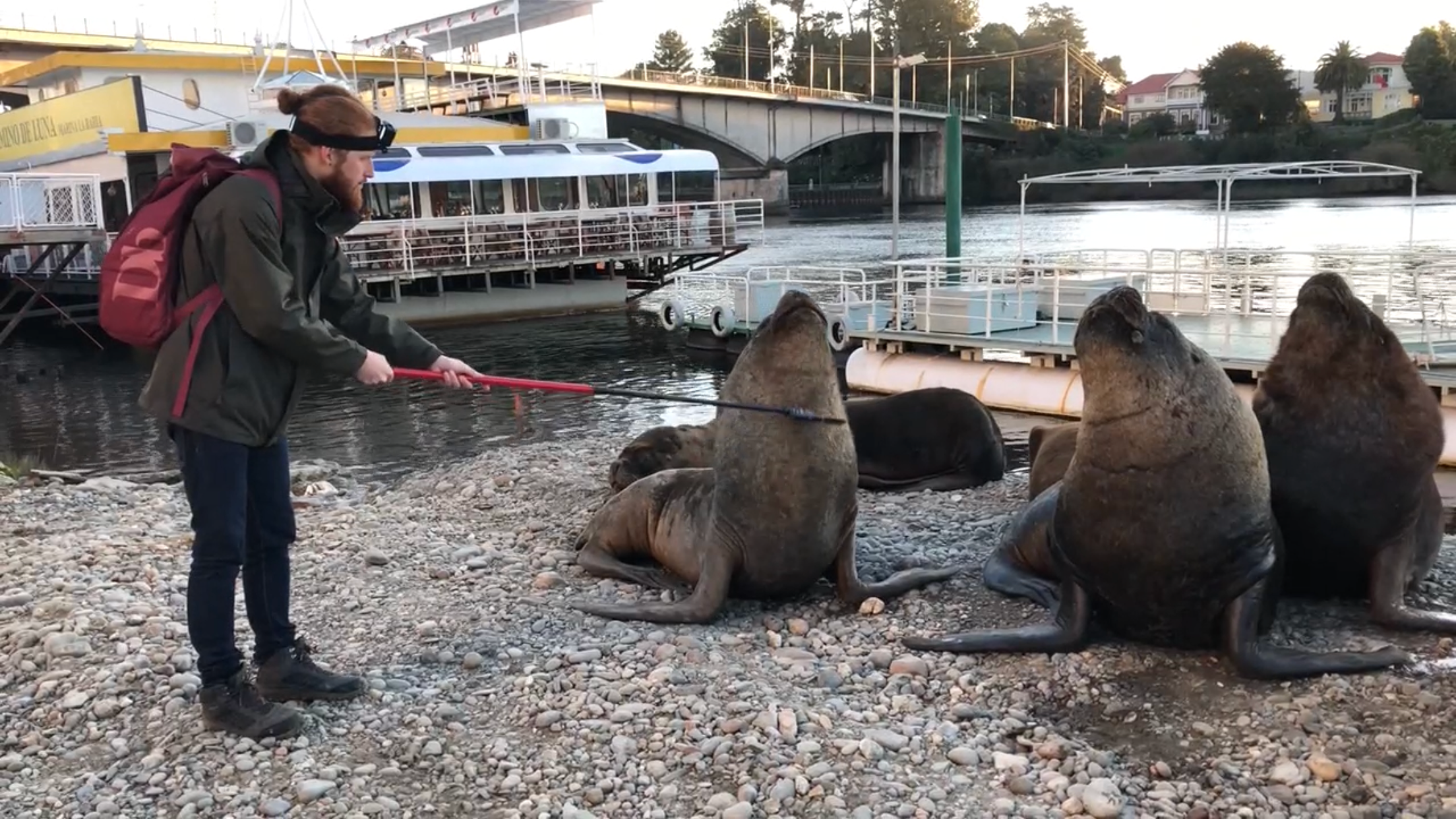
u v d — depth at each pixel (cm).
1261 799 411
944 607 623
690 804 413
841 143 10681
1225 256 1853
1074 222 6306
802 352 582
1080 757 439
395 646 574
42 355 2853
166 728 474
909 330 1961
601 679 518
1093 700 500
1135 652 540
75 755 461
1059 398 1630
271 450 459
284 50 3966
